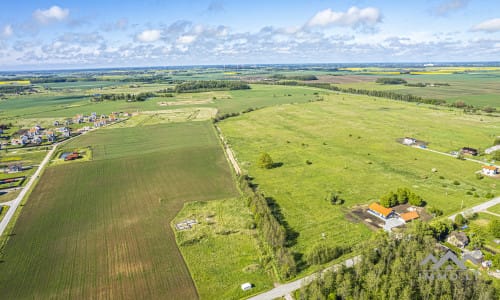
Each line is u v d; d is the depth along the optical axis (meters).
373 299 44.31
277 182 92.00
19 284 51.94
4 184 93.44
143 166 107.69
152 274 53.69
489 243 58.66
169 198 82.88
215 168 104.94
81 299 48.53
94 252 60.12
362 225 67.19
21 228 68.88
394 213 70.12
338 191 84.38
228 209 76.12
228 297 47.97
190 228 67.56
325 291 46.19
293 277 52.06
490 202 75.31
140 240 63.69
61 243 63.16
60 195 85.44
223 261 56.59
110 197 83.94
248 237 63.97
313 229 66.31
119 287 50.84
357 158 110.44
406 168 100.00
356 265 49.56
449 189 83.44
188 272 54.03
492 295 42.47
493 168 92.81
